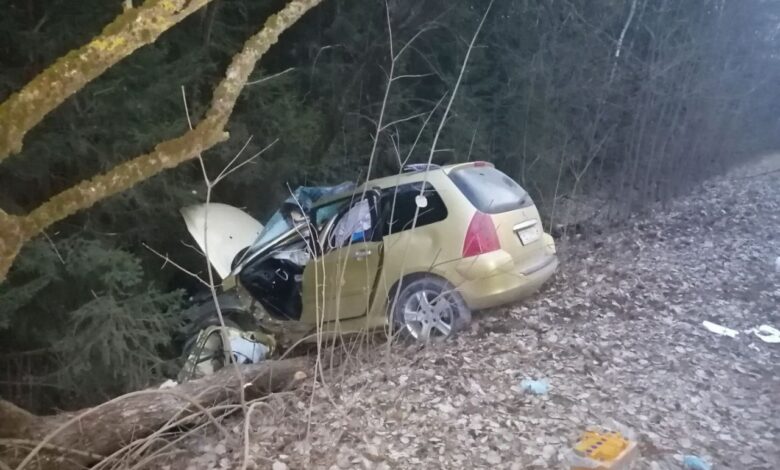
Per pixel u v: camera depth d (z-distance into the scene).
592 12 14.31
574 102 13.77
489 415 5.35
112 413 5.09
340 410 5.32
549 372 6.13
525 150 12.66
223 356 7.07
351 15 11.39
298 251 7.70
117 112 7.57
